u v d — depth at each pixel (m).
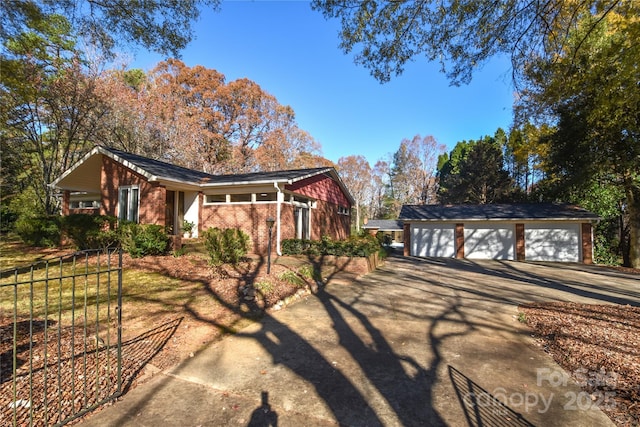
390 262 15.15
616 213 18.09
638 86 6.49
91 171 13.75
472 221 18.11
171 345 4.12
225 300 6.06
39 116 16.88
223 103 29.47
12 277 7.33
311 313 5.88
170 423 2.57
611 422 2.64
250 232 12.73
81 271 8.02
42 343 3.89
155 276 7.65
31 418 2.35
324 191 17.34
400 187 47.25
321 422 2.62
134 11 6.62
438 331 4.98
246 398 2.97
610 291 8.57
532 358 3.97
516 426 2.58
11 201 19.95
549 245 17.02
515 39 5.72
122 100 19.67
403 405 2.88
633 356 3.96
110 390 3.01
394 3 5.39
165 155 24.05
